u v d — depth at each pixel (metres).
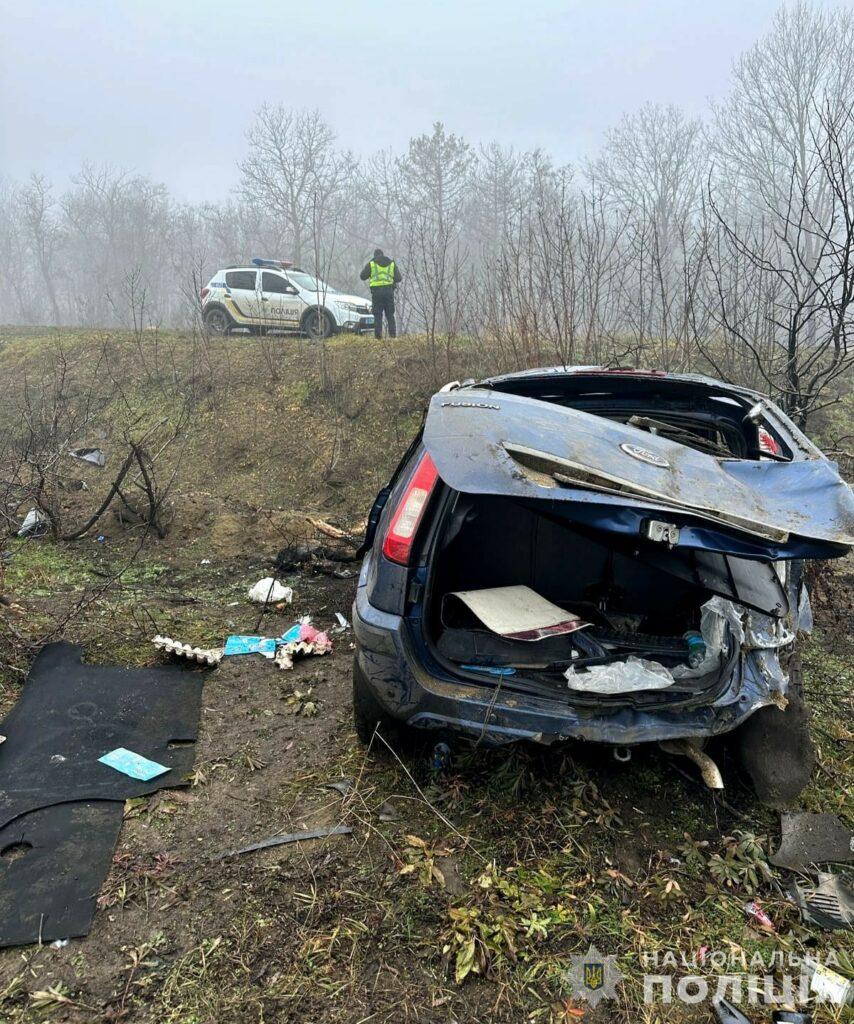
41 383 10.98
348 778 2.89
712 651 2.69
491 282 8.89
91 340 12.39
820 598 4.76
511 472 2.32
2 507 5.93
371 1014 1.92
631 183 30.59
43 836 2.48
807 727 2.76
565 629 2.83
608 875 2.42
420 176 34.50
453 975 2.04
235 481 7.96
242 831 2.59
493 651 2.79
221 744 3.12
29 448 6.30
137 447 6.09
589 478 2.35
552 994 2.00
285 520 6.34
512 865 2.45
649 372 3.65
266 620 4.52
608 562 3.35
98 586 4.96
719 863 2.47
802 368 5.62
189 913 2.22
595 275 8.16
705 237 6.89
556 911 2.27
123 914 2.20
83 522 6.34
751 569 2.84
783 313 7.46
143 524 6.23
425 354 9.89
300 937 2.14
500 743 2.61
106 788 2.75
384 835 2.57
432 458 2.42
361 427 8.71
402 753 3.02
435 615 2.95
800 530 2.23
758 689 2.59
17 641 3.81
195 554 5.77
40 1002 1.90
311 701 3.49
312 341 11.64
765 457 3.13
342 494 7.52
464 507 3.02
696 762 2.71
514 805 2.74
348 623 4.49
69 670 3.60
